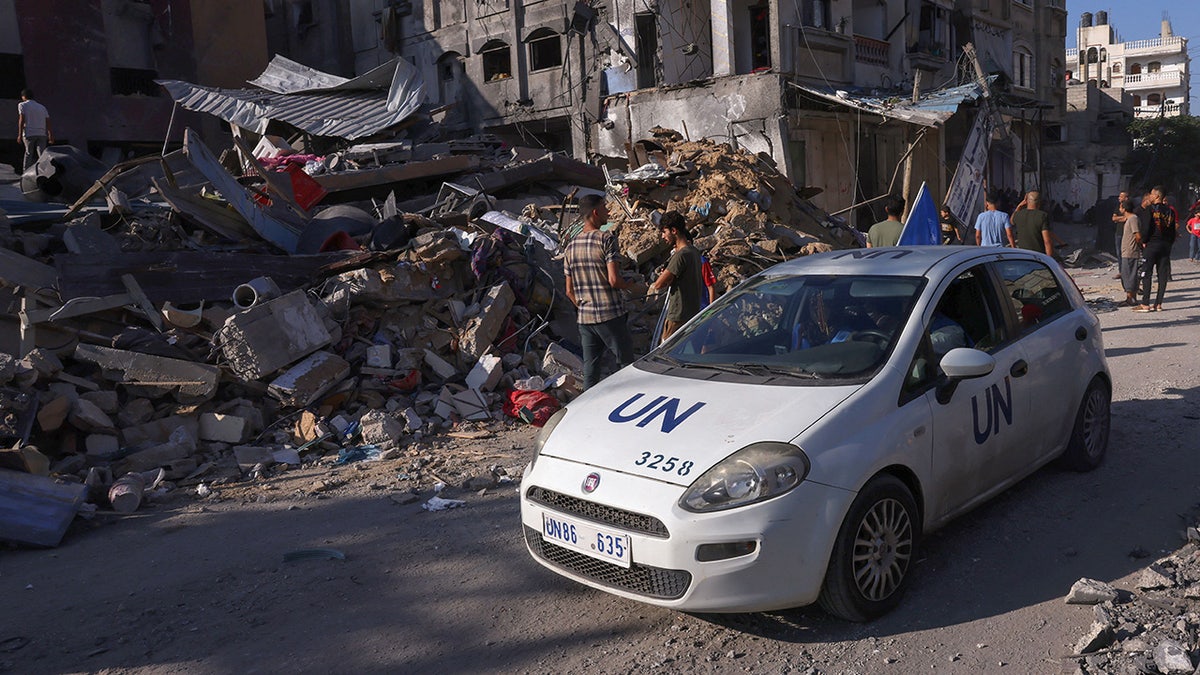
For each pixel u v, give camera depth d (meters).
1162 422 6.78
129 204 10.77
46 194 12.93
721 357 4.72
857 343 4.38
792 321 4.77
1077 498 5.24
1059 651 3.57
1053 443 5.29
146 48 23.47
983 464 4.57
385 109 19.30
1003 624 3.83
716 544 3.55
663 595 3.70
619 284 7.06
